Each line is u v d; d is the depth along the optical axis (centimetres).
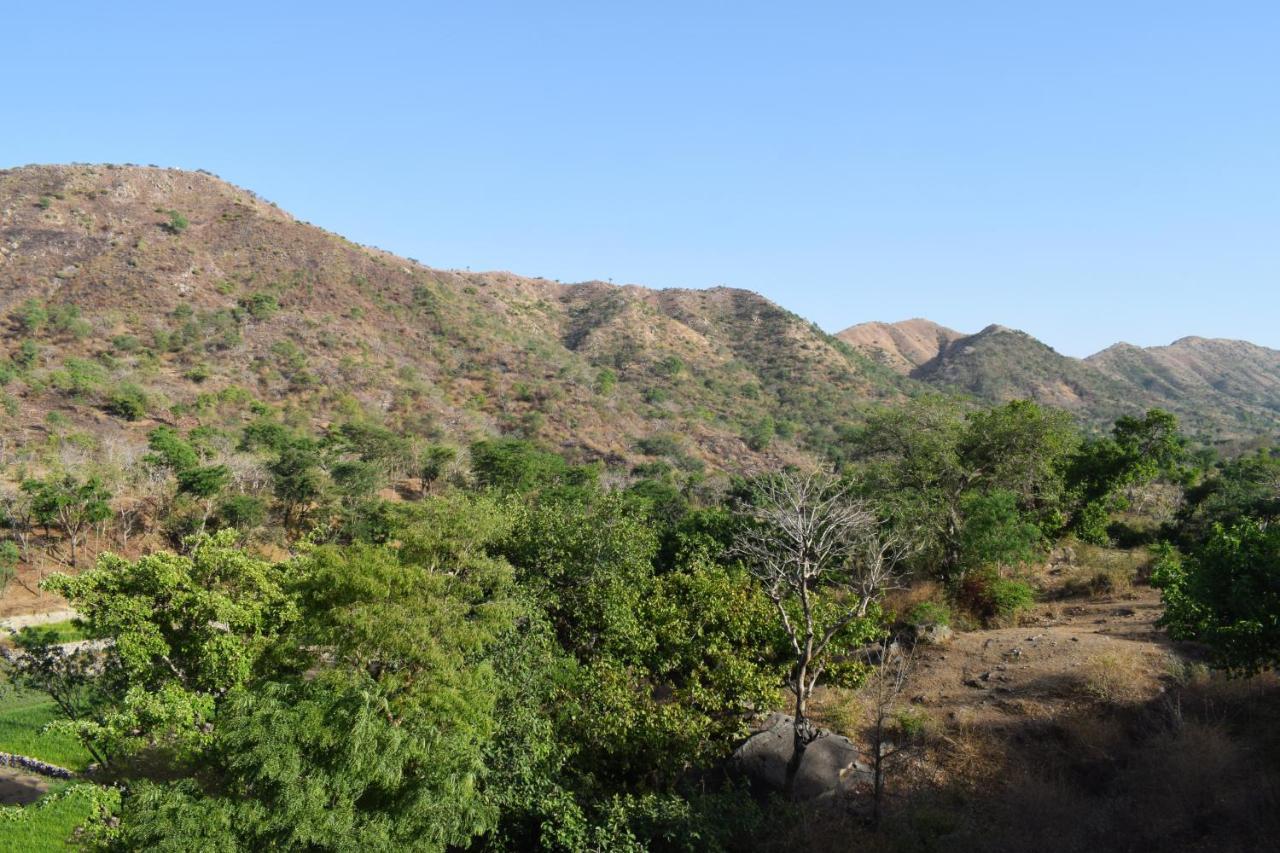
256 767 921
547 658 1573
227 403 6775
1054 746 1376
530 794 1246
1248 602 1186
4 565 3334
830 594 2028
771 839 1177
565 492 4459
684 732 1374
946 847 1109
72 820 1514
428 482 5794
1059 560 2841
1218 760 1178
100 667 1543
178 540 4088
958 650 1903
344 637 1332
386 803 1003
